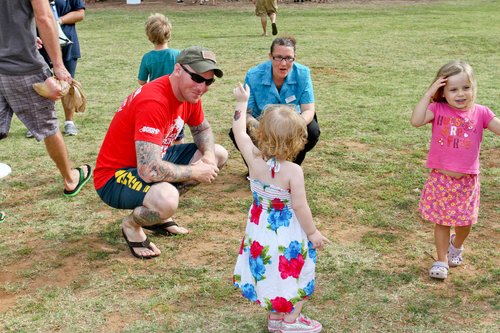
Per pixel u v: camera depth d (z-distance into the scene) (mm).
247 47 13641
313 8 24688
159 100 3811
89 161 6059
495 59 11875
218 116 7746
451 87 3562
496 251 4148
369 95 8852
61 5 6621
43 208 4914
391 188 5277
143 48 13734
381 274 3836
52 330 3277
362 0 28031
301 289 3096
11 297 3623
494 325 3281
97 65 11531
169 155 4457
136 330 3258
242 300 3551
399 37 15164
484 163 5930
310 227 3072
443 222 3684
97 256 4109
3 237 4410
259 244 3080
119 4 27250
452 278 3801
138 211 3920
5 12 4348
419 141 6594
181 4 27016
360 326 3275
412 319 3342
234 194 5211
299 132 2939
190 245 4262
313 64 11406
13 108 4578
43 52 6398
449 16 20656
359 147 6414
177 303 3527
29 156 6176
